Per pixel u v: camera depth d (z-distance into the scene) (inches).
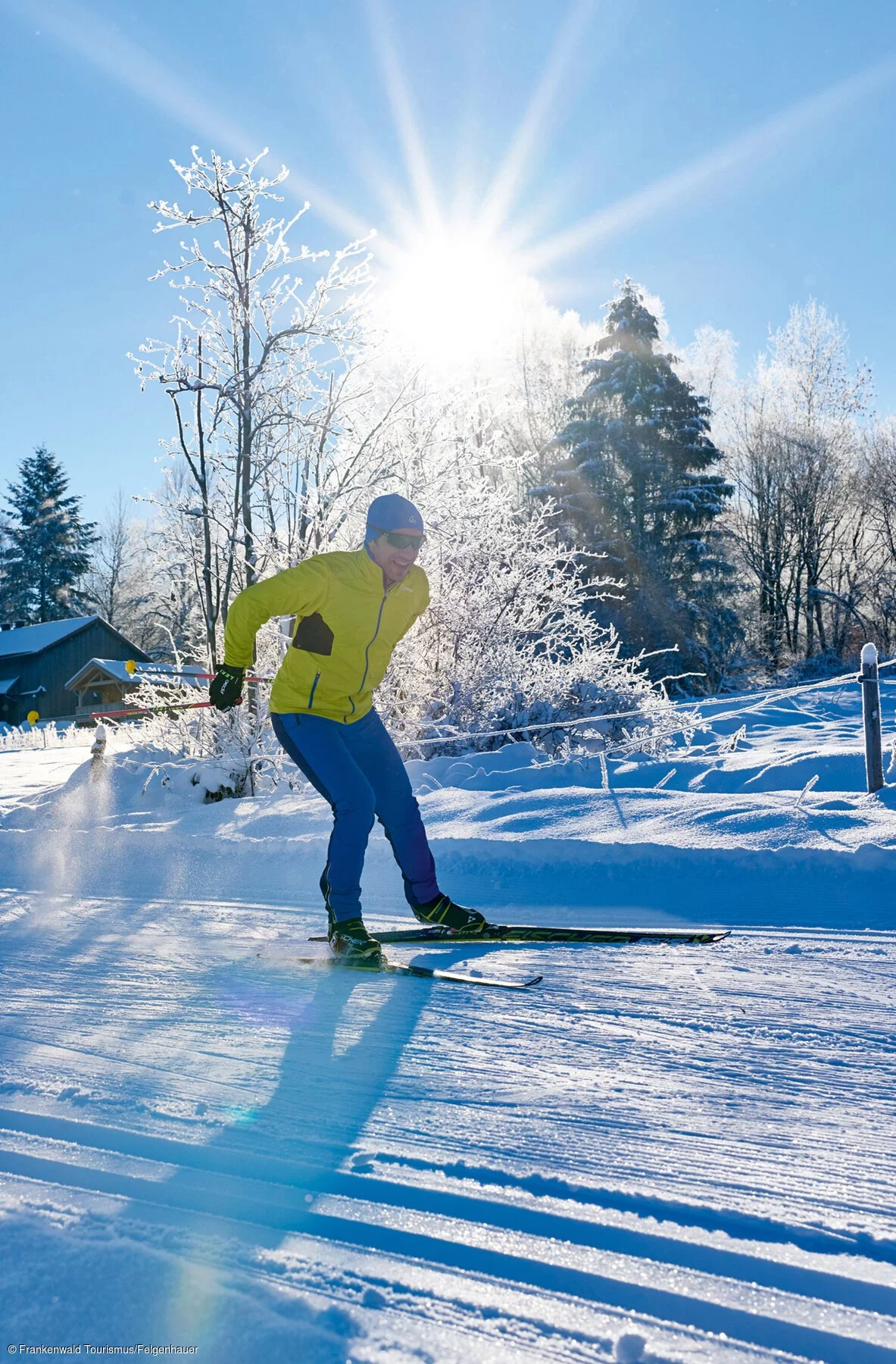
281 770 322.3
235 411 388.2
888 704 553.6
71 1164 66.7
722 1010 104.3
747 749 375.9
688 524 1278.3
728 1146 69.6
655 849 174.7
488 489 396.2
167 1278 50.9
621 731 357.7
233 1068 87.6
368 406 398.0
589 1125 73.6
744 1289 51.2
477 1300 49.7
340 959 127.5
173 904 182.4
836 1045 92.6
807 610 1462.8
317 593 127.0
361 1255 54.1
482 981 117.5
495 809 224.5
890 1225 58.0
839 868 160.9
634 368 1302.9
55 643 1958.7
